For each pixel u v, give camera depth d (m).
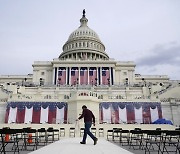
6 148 14.37
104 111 46.28
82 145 12.81
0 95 57.62
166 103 49.09
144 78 100.56
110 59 92.62
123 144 18.61
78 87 67.81
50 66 92.44
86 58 99.56
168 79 100.25
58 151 10.04
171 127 35.59
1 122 47.09
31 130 14.17
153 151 13.44
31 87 66.19
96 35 116.50
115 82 87.50
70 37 116.00
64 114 46.06
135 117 46.09
